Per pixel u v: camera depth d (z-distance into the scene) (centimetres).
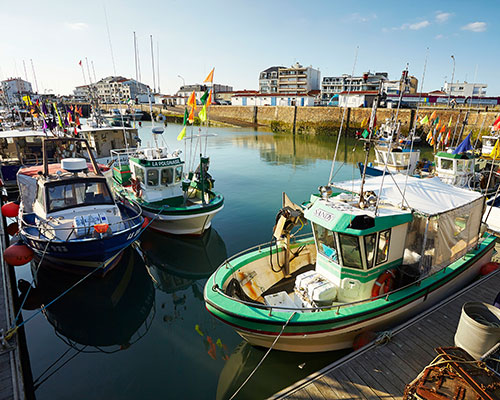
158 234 1320
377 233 598
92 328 790
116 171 1588
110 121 2836
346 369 532
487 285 768
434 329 620
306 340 585
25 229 1027
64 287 959
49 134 1952
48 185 992
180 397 585
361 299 639
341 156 3188
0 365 560
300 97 6556
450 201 697
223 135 4925
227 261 716
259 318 554
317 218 646
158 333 769
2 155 2016
